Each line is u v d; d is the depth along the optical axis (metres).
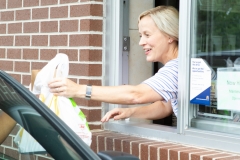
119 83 9.75
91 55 9.70
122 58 9.78
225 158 7.71
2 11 11.73
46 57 10.60
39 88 7.98
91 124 9.71
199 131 8.48
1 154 5.71
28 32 11.05
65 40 10.15
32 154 5.61
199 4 8.66
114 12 9.77
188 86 8.69
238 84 8.23
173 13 8.73
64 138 5.70
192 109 8.69
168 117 10.52
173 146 8.52
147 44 8.76
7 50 11.62
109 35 9.79
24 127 5.80
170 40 8.76
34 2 10.87
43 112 5.95
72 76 9.98
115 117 8.73
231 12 8.36
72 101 7.94
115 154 5.64
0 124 5.93
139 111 8.95
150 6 10.06
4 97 6.11
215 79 8.46
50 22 10.48
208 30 8.59
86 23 9.71
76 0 9.91
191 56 8.68
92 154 5.60
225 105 8.35
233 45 8.32
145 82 8.51
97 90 8.12
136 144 8.73
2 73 6.43
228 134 8.23
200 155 7.88
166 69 8.64
